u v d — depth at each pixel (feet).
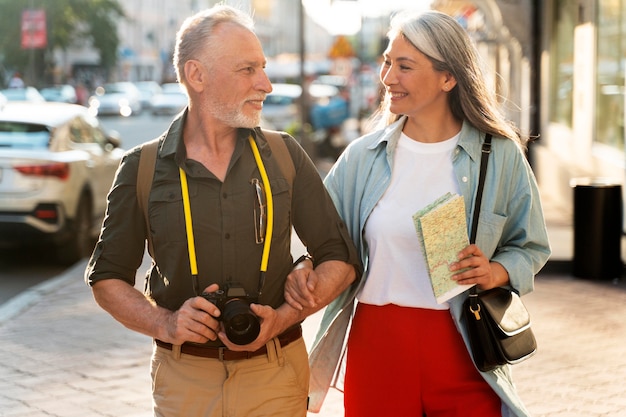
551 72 59.88
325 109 87.66
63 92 170.50
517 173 11.69
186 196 10.12
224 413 10.32
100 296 10.37
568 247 35.22
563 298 28.94
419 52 11.41
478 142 11.68
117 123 156.46
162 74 293.43
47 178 33.96
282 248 10.43
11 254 39.19
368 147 12.04
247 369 10.39
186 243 10.12
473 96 11.57
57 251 36.27
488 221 11.50
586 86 48.47
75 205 35.35
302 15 79.92
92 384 20.86
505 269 11.42
